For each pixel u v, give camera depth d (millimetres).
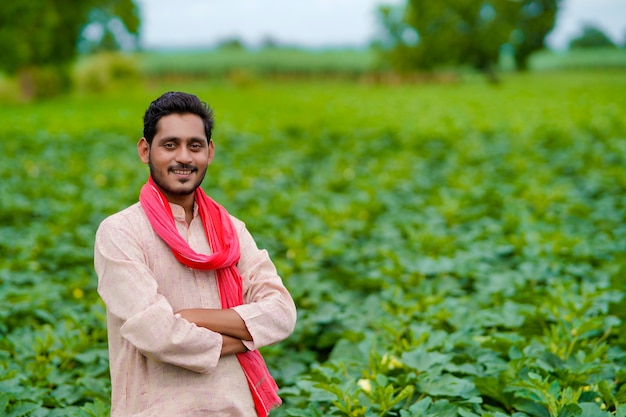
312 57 88500
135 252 2340
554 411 3109
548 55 99062
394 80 55906
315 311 5184
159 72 64062
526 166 11445
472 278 5887
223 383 2352
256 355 2479
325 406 3746
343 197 9109
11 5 31016
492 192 9141
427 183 10352
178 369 2324
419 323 4629
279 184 10516
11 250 7062
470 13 47500
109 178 11031
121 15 37250
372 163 12266
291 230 7828
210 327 2301
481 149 13938
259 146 14547
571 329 4164
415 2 49594
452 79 55625
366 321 4922
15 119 21000
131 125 19266
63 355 4301
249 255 2553
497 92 34250
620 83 42031
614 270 5805
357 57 90438
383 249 6621
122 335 2266
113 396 2391
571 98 27828
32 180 10789
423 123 18984
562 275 5781
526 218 7562
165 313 2225
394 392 3680
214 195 9469
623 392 3381
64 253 6586
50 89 36750
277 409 3809
